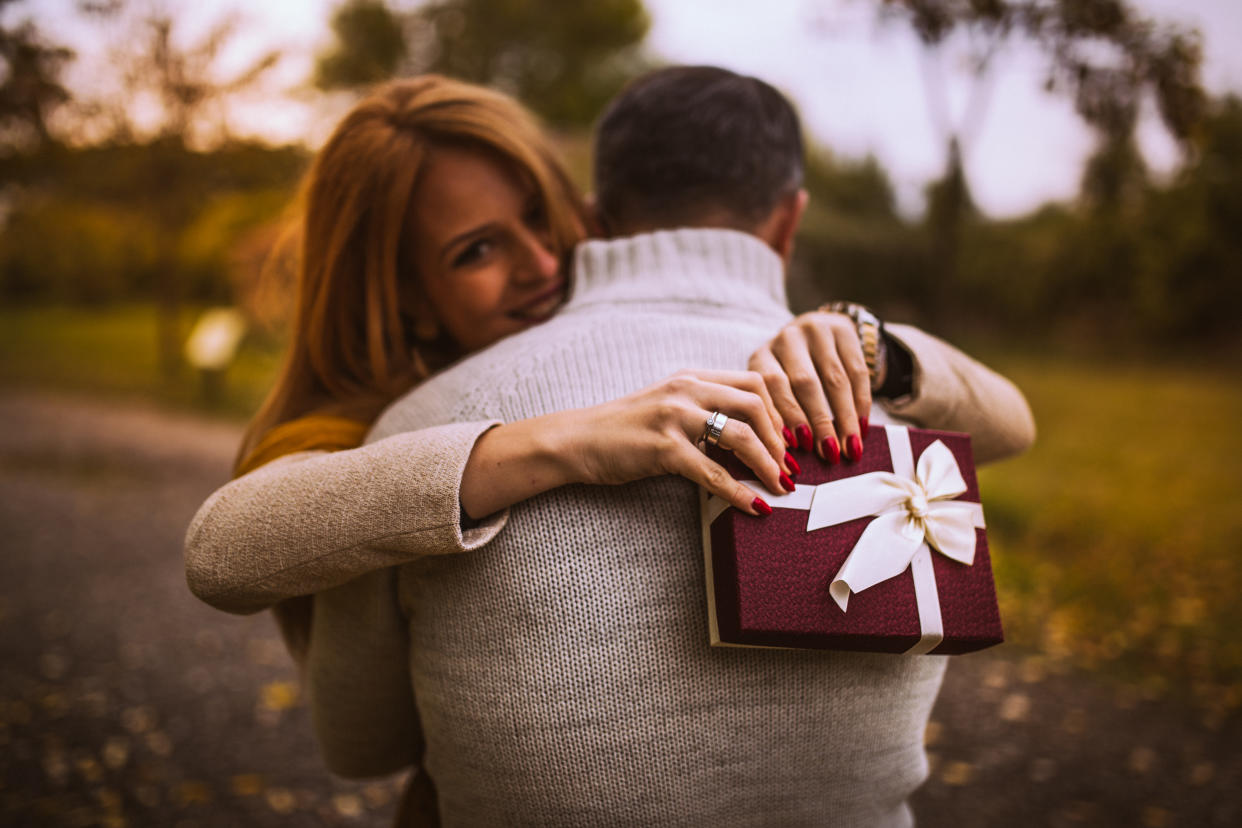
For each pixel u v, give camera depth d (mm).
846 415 792
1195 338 18141
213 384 11711
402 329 1242
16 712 3348
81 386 12859
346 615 923
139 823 2686
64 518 6105
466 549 740
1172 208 17281
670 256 949
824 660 780
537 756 772
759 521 730
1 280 21828
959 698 3764
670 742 764
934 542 771
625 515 774
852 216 16297
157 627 4305
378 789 3000
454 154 1179
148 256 15430
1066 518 6484
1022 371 16297
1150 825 2793
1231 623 4559
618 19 19953
